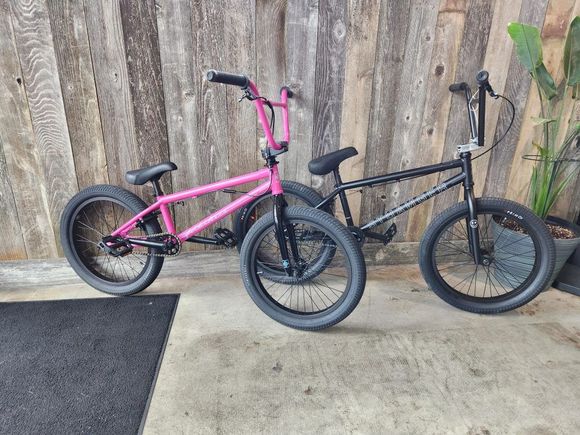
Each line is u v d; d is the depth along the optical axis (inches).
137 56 67.4
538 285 70.2
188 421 50.9
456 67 74.4
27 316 70.8
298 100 73.6
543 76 68.6
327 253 77.9
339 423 51.0
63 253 80.4
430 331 68.3
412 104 76.2
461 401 54.3
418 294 79.3
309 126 75.7
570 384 57.1
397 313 73.1
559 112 76.9
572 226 80.2
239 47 68.8
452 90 73.5
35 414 51.6
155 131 72.5
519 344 65.2
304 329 67.6
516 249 75.7
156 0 64.6
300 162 78.2
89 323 69.2
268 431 49.8
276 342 65.2
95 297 77.2
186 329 68.1
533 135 81.6
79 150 72.2
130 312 72.4
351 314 72.8
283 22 68.1
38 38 64.4
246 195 67.5
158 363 60.4
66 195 75.3
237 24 67.3
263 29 68.1
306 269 72.6
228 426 50.4
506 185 85.4
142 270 76.8
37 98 67.9
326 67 71.8
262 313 72.7
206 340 65.4
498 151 82.2
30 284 81.0
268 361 61.1
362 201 83.0
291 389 56.0
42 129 70.0
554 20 73.3
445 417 52.0
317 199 75.9
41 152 71.6
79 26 64.6
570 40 65.8
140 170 67.8
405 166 81.0
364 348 64.1
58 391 55.2
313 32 69.2
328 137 77.0
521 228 77.7
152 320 70.2
